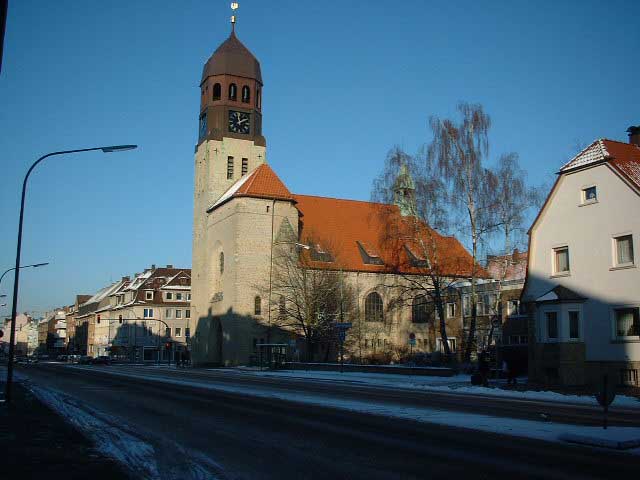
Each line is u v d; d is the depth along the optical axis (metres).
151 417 19.05
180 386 33.91
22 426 17.03
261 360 63.22
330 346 72.12
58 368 68.50
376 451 12.93
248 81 81.25
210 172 79.12
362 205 86.50
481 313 63.75
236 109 80.44
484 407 22.00
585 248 36.44
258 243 72.06
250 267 71.31
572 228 37.31
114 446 13.75
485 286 61.31
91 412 20.48
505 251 47.16
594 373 35.03
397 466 11.40
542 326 37.12
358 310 75.62
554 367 35.88
